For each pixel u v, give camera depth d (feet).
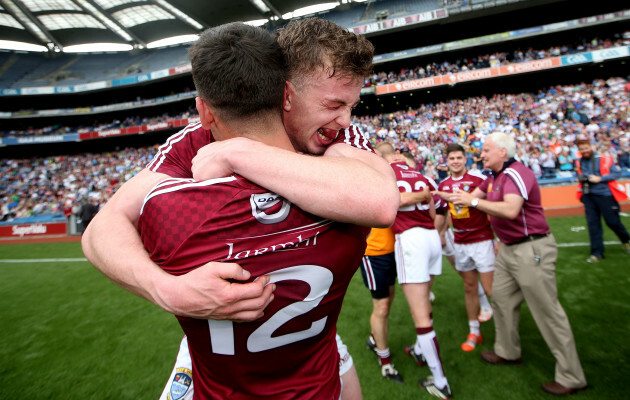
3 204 62.80
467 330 10.71
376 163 2.67
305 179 2.10
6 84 83.82
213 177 2.27
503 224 7.92
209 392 2.77
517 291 8.29
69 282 20.44
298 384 2.68
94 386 9.47
